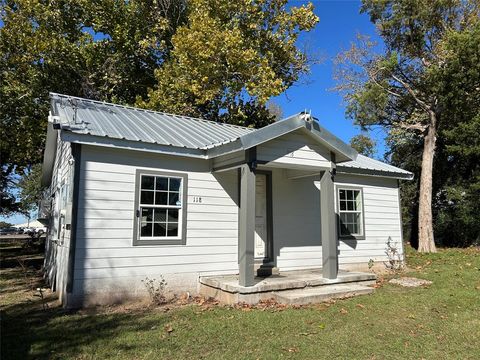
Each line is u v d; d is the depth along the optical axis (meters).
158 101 17.47
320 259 10.56
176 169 8.41
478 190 17.95
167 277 8.04
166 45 20.58
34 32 16.73
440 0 17.19
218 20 17.92
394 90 20.08
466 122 17.84
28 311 6.95
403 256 12.68
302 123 8.23
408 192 21.48
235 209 9.15
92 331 5.63
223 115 20.33
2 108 16.67
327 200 8.80
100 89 18.97
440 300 7.48
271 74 17.91
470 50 15.81
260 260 9.45
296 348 4.89
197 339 5.23
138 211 7.80
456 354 4.71
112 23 19.00
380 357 4.61
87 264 7.18
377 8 18.70
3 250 22.98
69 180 7.78
